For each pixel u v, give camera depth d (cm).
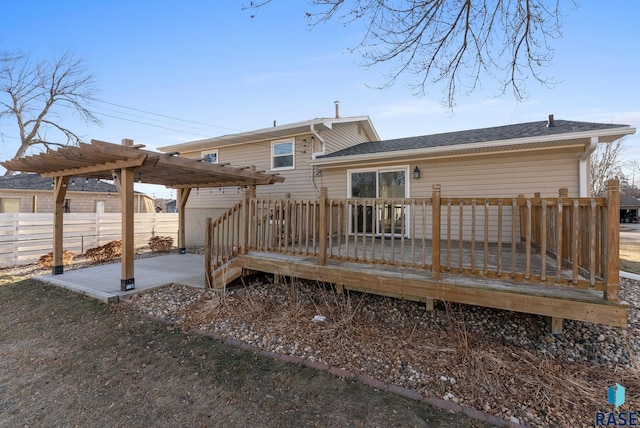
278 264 498
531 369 292
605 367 300
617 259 289
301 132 971
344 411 246
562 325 365
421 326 388
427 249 598
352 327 386
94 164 592
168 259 910
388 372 296
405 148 756
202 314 447
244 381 291
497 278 348
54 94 1850
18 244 856
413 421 232
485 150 665
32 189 1573
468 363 302
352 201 439
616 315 288
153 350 357
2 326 445
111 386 290
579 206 317
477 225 711
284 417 242
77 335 405
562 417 232
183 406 258
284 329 390
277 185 1017
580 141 579
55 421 244
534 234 561
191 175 743
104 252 902
